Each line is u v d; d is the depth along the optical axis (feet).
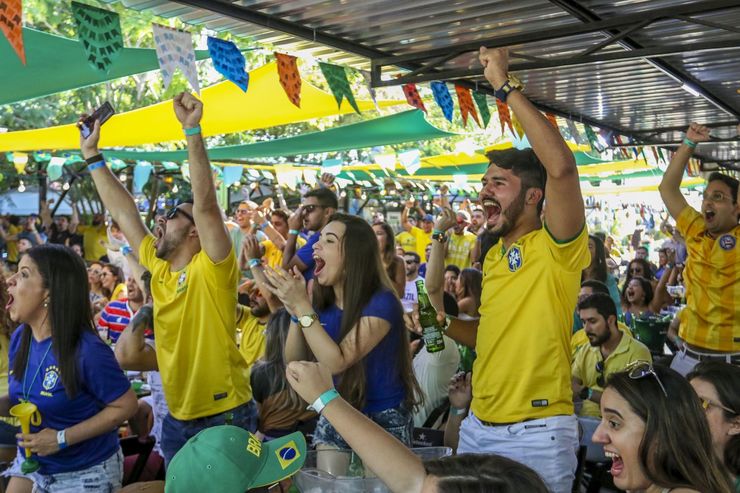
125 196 13.44
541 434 9.84
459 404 13.66
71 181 45.52
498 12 14.92
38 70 18.10
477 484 4.85
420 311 11.93
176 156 35.22
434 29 15.90
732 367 8.59
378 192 64.69
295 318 10.01
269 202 36.06
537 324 9.91
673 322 21.89
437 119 48.26
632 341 15.78
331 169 39.58
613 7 15.21
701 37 17.75
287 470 6.66
